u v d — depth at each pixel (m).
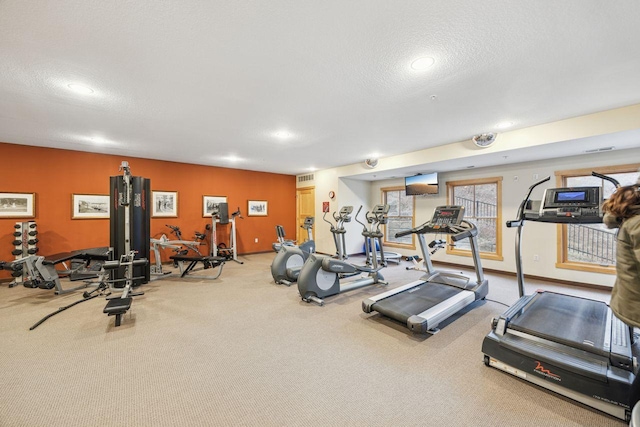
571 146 3.86
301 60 2.25
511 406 1.79
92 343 2.59
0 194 4.73
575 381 1.81
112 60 2.22
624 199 1.38
